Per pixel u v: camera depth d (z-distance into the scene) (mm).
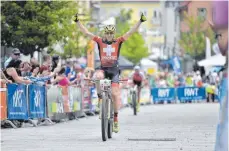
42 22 42438
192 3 112812
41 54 48375
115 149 16719
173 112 40844
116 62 19453
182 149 16672
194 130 23641
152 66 99625
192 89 67000
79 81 35594
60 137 20641
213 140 19375
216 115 36062
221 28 10656
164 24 163000
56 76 31531
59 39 43094
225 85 10719
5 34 42531
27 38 42312
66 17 43250
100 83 18984
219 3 10477
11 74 25469
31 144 18266
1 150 16625
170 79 70312
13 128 24844
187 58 115125
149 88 62625
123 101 50938
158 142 18719
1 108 24297
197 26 114625
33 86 26375
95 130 23906
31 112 26250
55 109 29078
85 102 36250
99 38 19422
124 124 27516
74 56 50281
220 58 73625
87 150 16500
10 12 42188
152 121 29984
